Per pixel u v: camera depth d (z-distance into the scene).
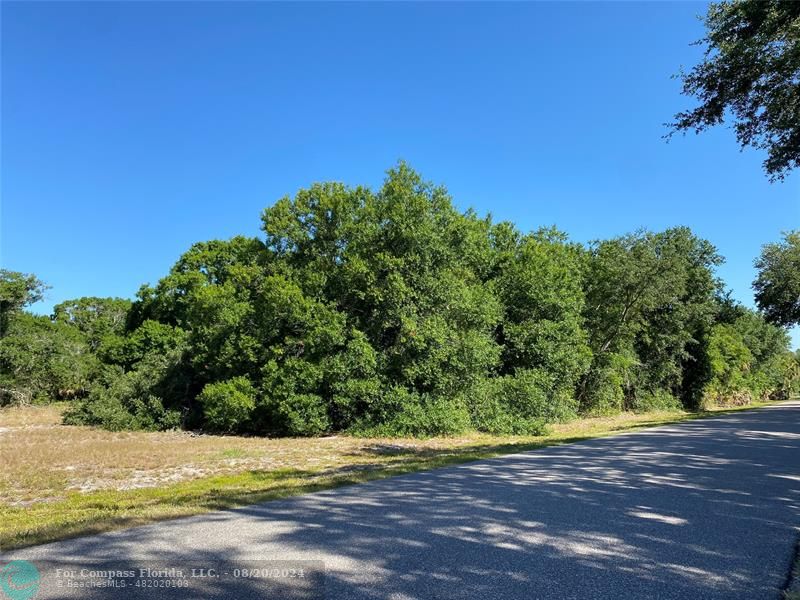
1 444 19.72
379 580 4.35
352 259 23.50
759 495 7.94
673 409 45.50
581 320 32.28
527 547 5.29
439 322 23.48
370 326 24.58
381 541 5.45
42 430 25.77
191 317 27.66
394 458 15.26
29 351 43.56
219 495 8.62
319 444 19.78
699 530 5.98
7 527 7.15
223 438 22.55
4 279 46.25
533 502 7.38
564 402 30.91
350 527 6.00
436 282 23.98
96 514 7.38
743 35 11.80
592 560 4.92
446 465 11.25
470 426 23.81
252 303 25.36
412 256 23.91
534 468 10.66
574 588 4.24
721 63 12.13
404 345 23.67
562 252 34.00
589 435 19.42
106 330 61.91
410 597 4.00
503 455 13.04
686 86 12.87
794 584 4.38
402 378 23.66
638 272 36.41
